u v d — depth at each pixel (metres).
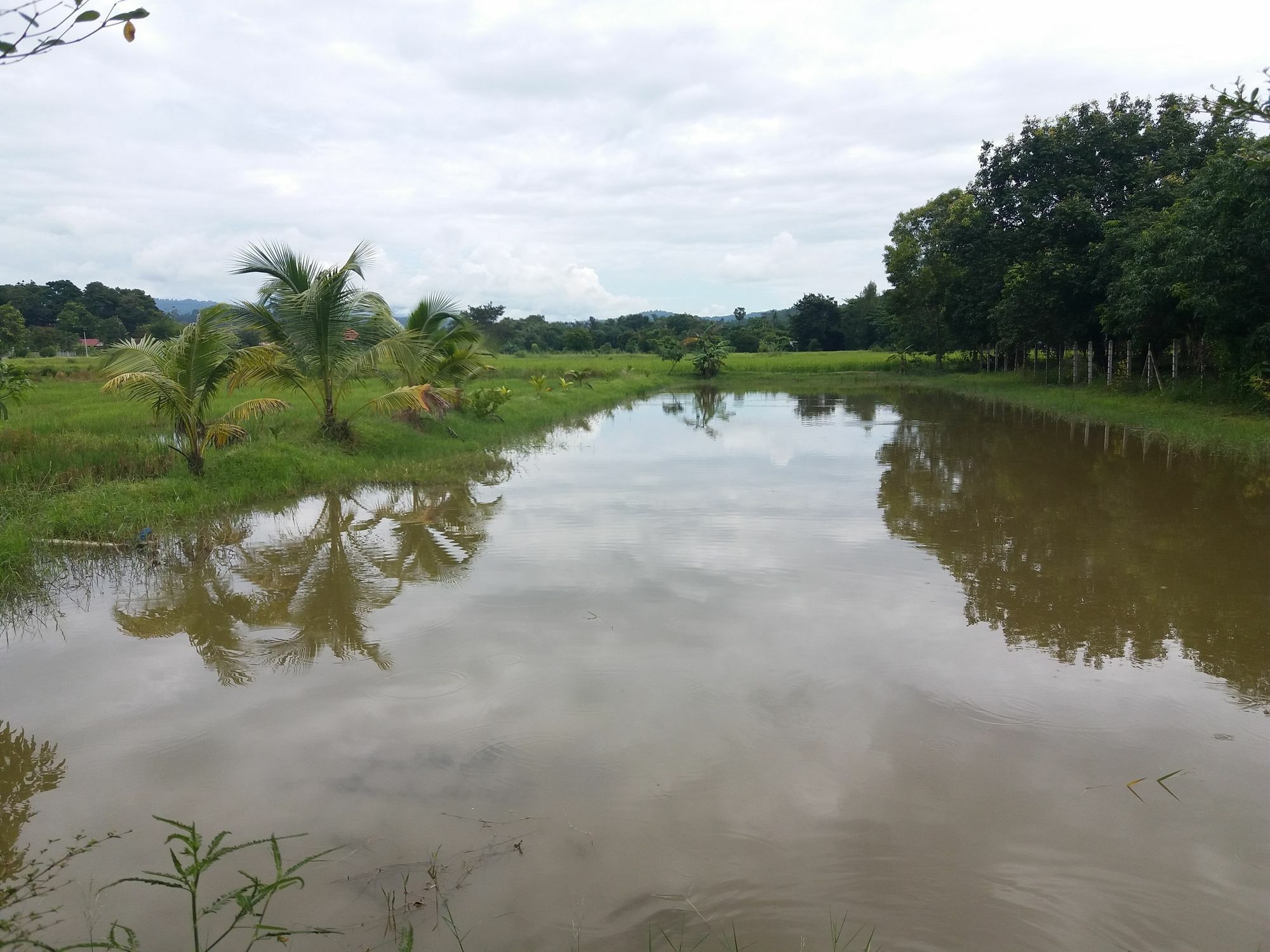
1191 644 5.48
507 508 9.98
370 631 5.79
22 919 2.99
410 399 13.10
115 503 9.04
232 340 11.10
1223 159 16.97
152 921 2.99
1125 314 21.30
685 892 3.13
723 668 5.09
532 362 49.06
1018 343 31.53
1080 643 5.50
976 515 9.38
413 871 3.25
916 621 5.92
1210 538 8.22
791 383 39.91
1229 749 4.14
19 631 5.95
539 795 3.75
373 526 9.09
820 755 4.07
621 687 4.83
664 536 8.48
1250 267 17.00
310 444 12.87
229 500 10.11
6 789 3.84
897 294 44.31
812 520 9.16
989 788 3.79
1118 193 26.06
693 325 80.06
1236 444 14.08
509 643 5.52
